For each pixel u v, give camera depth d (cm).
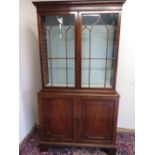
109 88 168
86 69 173
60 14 154
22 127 193
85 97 164
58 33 167
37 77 225
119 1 143
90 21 159
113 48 164
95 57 170
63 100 168
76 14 152
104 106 165
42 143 179
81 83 171
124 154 176
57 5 151
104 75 174
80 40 159
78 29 156
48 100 169
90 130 172
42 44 164
